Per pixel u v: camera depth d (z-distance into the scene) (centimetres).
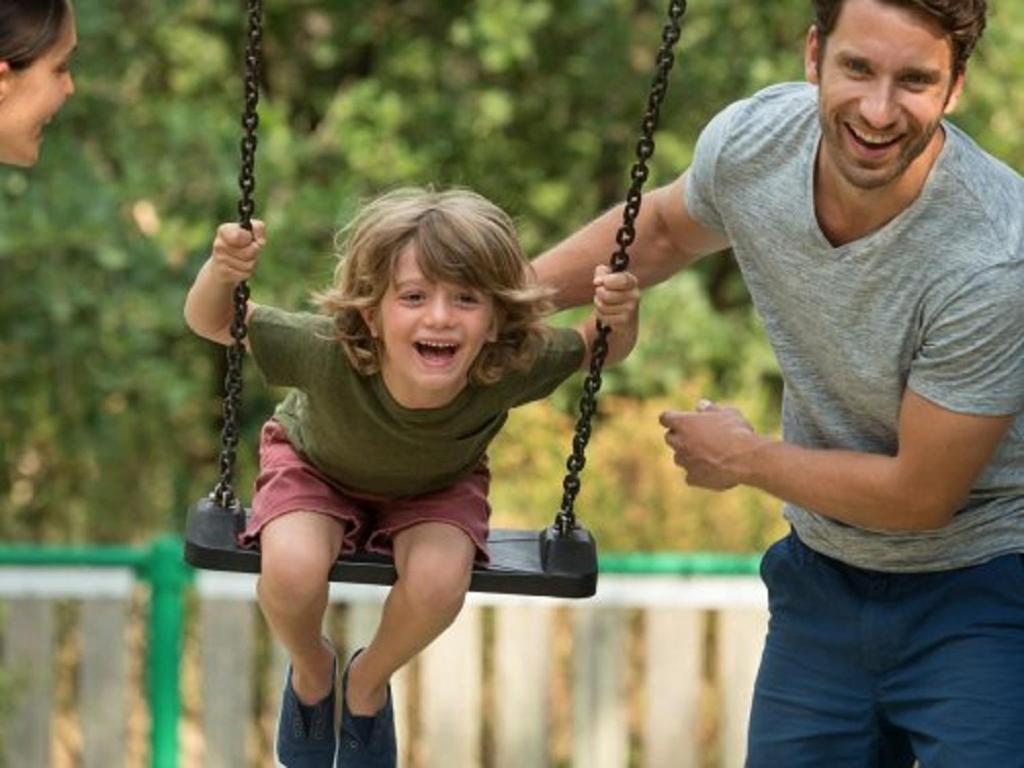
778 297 916
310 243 2139
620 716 1686
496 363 898
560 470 1862
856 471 902
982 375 868
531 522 1808
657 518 1812
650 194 1009
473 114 2302
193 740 1894
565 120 2359
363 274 875
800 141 893
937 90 836
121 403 2125
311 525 916
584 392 934
